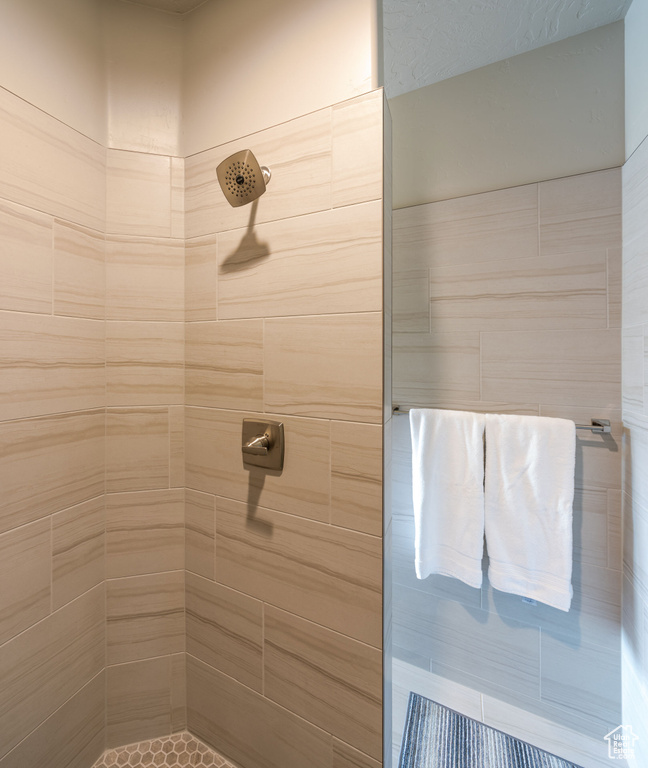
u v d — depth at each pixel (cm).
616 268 110
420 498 124
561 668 119
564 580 109
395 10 104
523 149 119
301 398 95
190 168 109
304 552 96
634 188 101
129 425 108
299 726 97
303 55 93
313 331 93
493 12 105
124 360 107
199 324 109
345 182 88
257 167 86
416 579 138
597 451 114
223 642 108
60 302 94
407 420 137
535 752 116
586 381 114
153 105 108
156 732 113
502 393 124
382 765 88
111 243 105
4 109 82
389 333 93
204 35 107
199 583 112
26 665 88
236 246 103
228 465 106
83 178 99
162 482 111
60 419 95
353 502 89
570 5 103
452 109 128
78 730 101
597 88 111
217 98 105
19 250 85
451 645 134
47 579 93
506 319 123
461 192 127
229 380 105
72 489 98
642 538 98
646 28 94
